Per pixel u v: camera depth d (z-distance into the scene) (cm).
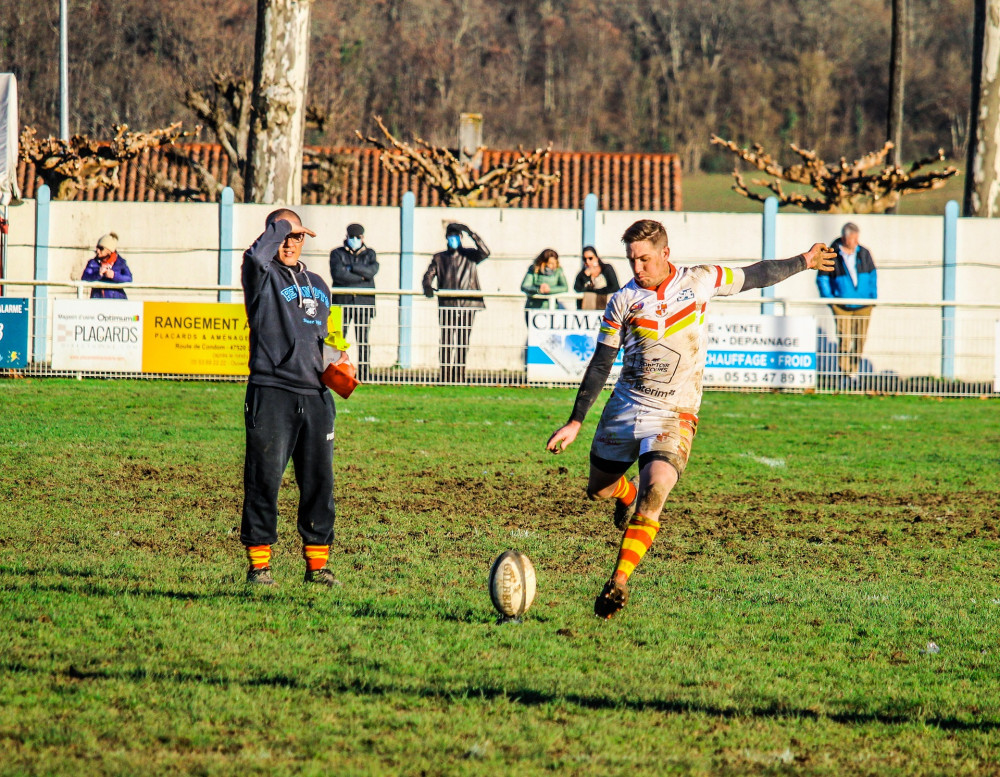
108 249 6831
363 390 6469
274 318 2255
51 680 1627
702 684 1742
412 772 1353
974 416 5975
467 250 7081
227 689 1623
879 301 6806
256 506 2277
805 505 3484
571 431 2150
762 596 2333
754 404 6297
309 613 2062
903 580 2527
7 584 2183
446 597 2236
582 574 2495
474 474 3919
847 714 1625
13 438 4294
